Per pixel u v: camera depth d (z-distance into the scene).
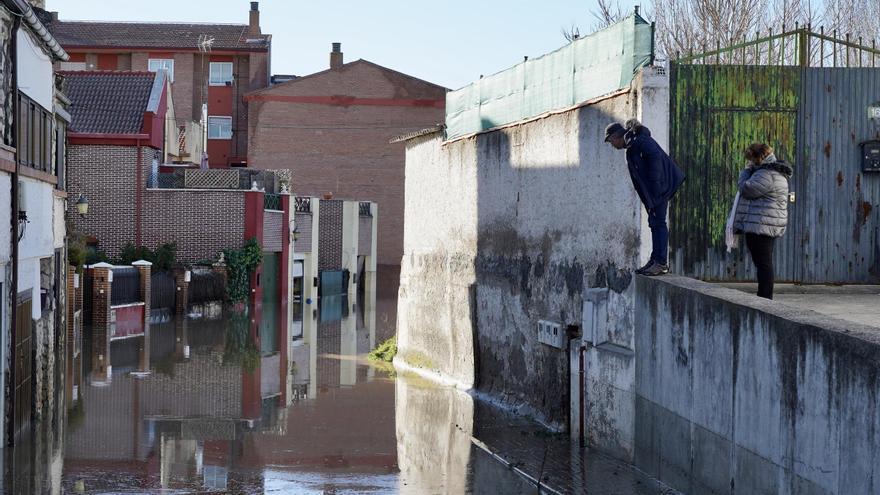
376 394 20.00
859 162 14.25
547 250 16.58
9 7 14.16
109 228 42.97
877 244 14.38
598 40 14.82
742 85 14.03
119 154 42.88
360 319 39.34
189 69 64.00
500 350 18.81
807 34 14.28
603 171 14.38
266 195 45.09
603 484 12.18
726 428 10.21
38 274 16.91
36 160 16.88
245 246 42.97
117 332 31.11
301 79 62.56
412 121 62.75
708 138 13.95
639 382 12.79
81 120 43.41
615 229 13.93
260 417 17.44
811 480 8.54
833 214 14.33
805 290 14.41
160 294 36.62
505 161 18.52
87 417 17.16
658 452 12.16
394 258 63.25
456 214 21.25
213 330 32.69
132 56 63.72
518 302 17.88
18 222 14.84
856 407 7.85
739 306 9.90
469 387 20.28
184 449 14.86
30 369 16.25
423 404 18.75
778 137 14.12
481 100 19.88
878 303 13.43
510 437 15.48
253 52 64.25
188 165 49.75
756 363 9.54
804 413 8.65
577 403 14.94
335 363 25.02
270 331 32.94
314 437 15.81
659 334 12.13
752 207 11.98
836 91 14.17
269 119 62.53
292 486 12.73
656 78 13.38
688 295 11.22
